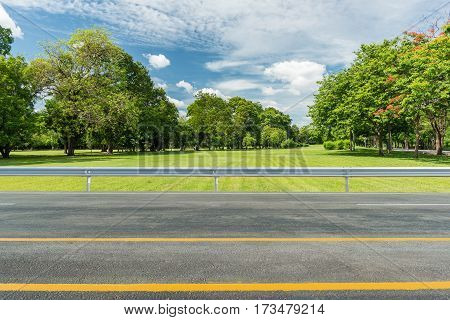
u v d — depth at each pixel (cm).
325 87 4862
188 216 796
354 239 597
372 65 3522
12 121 3797
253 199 1064
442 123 4409
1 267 460
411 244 565
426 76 2634
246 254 513
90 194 1195
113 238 604
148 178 1694
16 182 1552
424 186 1416
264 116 9275
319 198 1088
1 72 3806
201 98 6925
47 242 579
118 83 4659
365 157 3509
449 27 2628
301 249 538
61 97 4269
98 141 5519
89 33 4291
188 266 461
